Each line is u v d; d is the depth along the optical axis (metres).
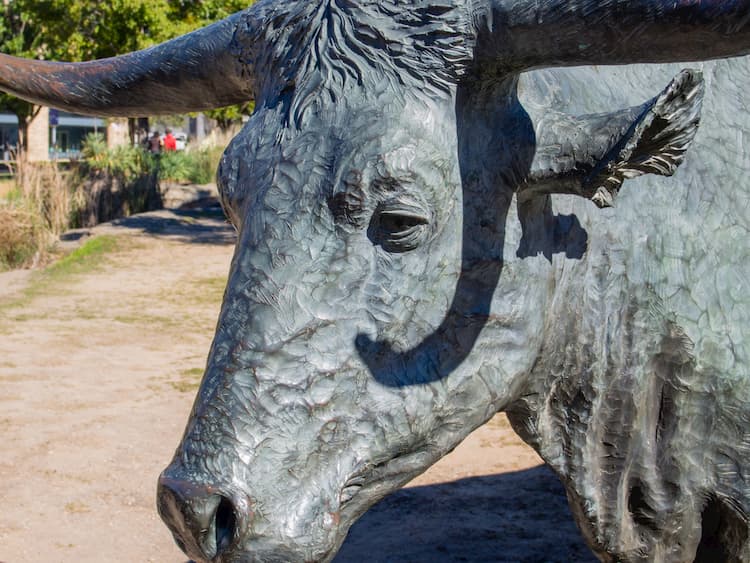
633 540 2.79
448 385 2.10
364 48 2.04
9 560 4.94
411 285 2.02
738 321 2.69
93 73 2.61
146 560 4.98
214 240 16.08
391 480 2.12
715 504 2.80
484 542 5.07
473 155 2.08
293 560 1.93
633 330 2.54
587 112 2.48
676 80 1.80
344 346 1.97
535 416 2.54
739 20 1.71
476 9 2.01
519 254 2.19
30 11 19.20
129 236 16.11
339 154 1.98
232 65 2.39
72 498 5.73
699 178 2.69
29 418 7.06
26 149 28.28
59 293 11.66
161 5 18.55
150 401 7.52
